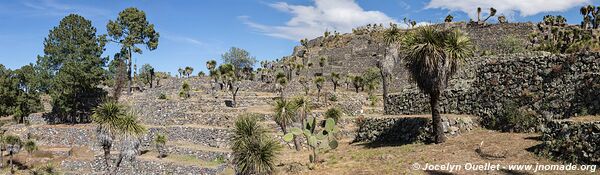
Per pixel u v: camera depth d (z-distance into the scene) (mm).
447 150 21859
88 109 57969
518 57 28547
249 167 22047
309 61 88562
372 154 23703
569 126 18453
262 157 22172
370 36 84750
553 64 24734
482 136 24000
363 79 62781
